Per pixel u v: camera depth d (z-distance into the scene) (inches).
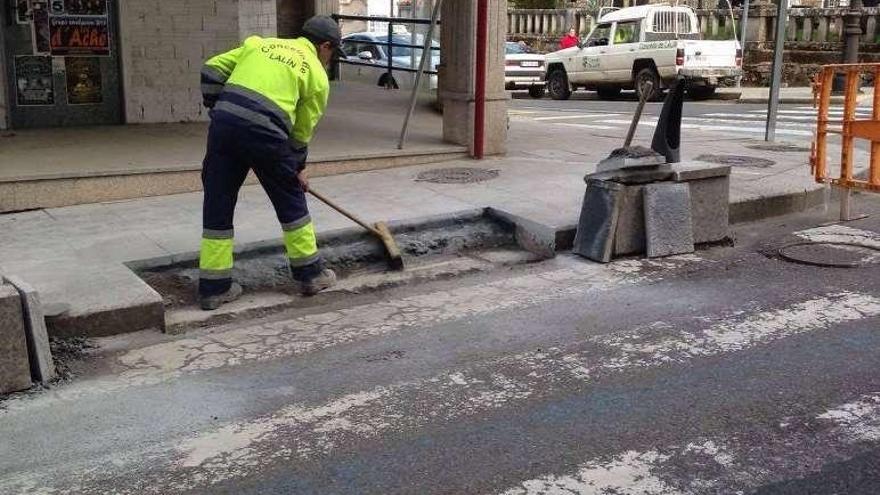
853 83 299.0
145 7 402.0
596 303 222.7
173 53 412.2
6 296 168.4
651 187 260.2
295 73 210.7
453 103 382.6
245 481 138.6
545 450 147.3
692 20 866.1
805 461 142.9
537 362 184.7
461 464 143.0
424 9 752.3
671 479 137.6
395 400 167.2
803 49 969.5
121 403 167.0
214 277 217.3
